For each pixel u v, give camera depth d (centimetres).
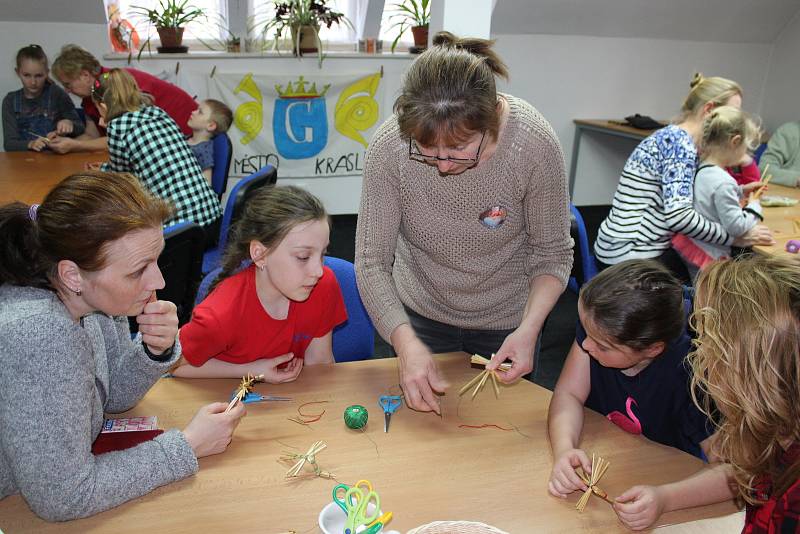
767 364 84
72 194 94
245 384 129
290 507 105
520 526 104
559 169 137
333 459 117
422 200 141
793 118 511
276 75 422
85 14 383
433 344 173
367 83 441
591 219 495
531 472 117
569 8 446
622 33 477
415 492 110
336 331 177
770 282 88
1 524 98
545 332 328
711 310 92
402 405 136
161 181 261
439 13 258
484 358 158
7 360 92
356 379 146
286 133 438
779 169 348
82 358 98
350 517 98
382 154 138
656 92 507
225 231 245
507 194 138
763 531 91
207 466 114
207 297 150
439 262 154
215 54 409
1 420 93
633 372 138
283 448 120
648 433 142
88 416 100
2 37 382
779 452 90
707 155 250
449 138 113
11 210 96
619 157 513
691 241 250
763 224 255
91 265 94
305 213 138
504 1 431
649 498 105
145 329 122
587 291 126
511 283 160
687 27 483
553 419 129
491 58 121
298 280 141
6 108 352
